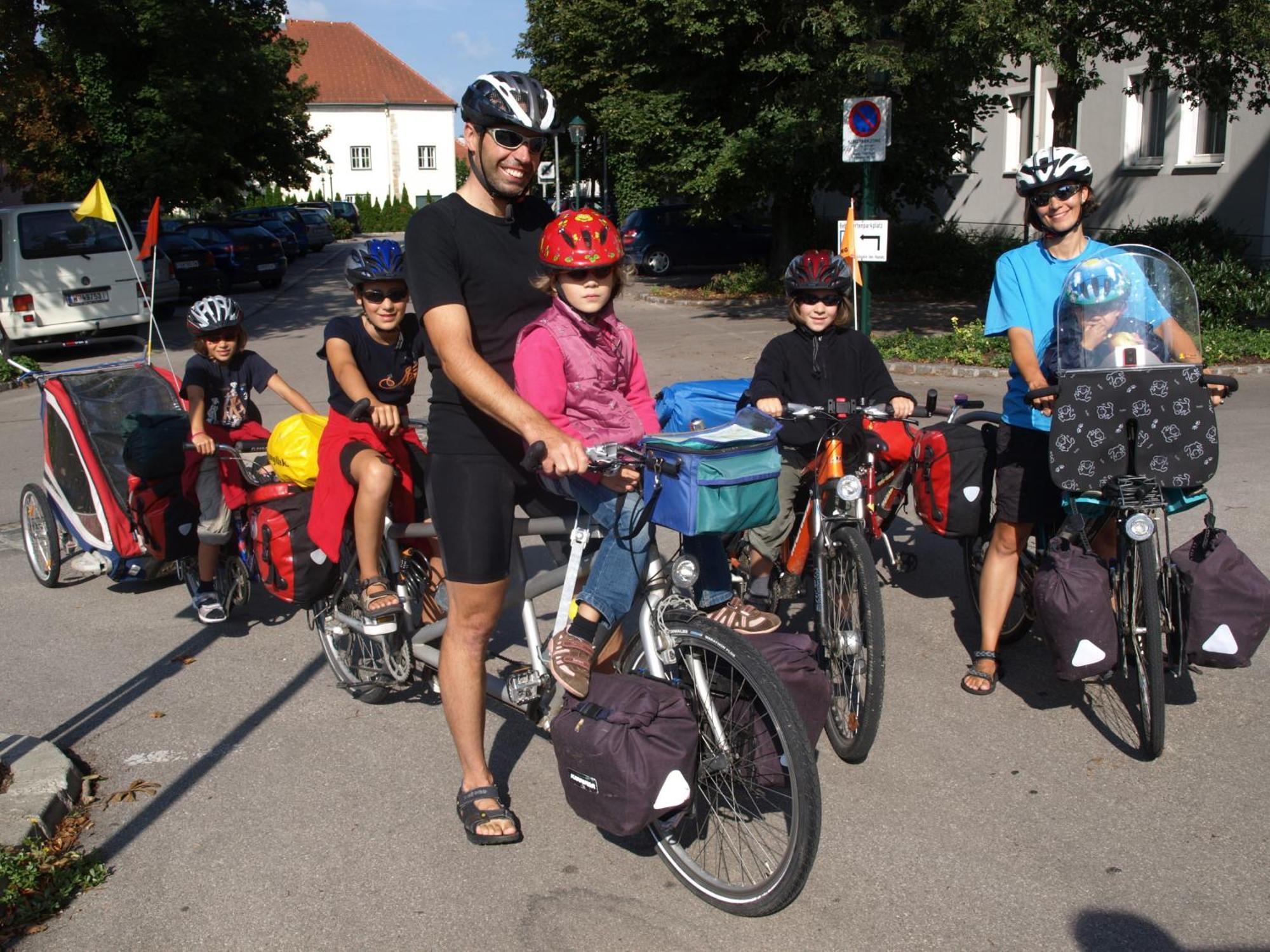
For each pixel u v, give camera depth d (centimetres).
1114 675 430
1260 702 446
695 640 324
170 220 2759
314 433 466
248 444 547
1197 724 429
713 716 327
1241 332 1374
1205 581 400
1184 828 357
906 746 421
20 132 2495
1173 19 1230
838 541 412
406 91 7656
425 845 365
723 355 1522
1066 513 445
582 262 313
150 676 518
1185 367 388
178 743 446
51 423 635
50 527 644
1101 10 1262
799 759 302
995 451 468
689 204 2756
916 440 514
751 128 1997
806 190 2203
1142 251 417
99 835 377
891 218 2248
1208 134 1923
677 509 300
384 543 440
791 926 315
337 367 436
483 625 357
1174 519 676
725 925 317
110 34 2538
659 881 341
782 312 2000
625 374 340
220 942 316
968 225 2617
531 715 368
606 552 330
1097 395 393
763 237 2775
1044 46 1190
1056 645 399
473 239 343
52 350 1755
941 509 491
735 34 1961
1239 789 380
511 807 389
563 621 341
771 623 341
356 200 7119
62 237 1656
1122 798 378
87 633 580
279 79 3209
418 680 483
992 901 322
